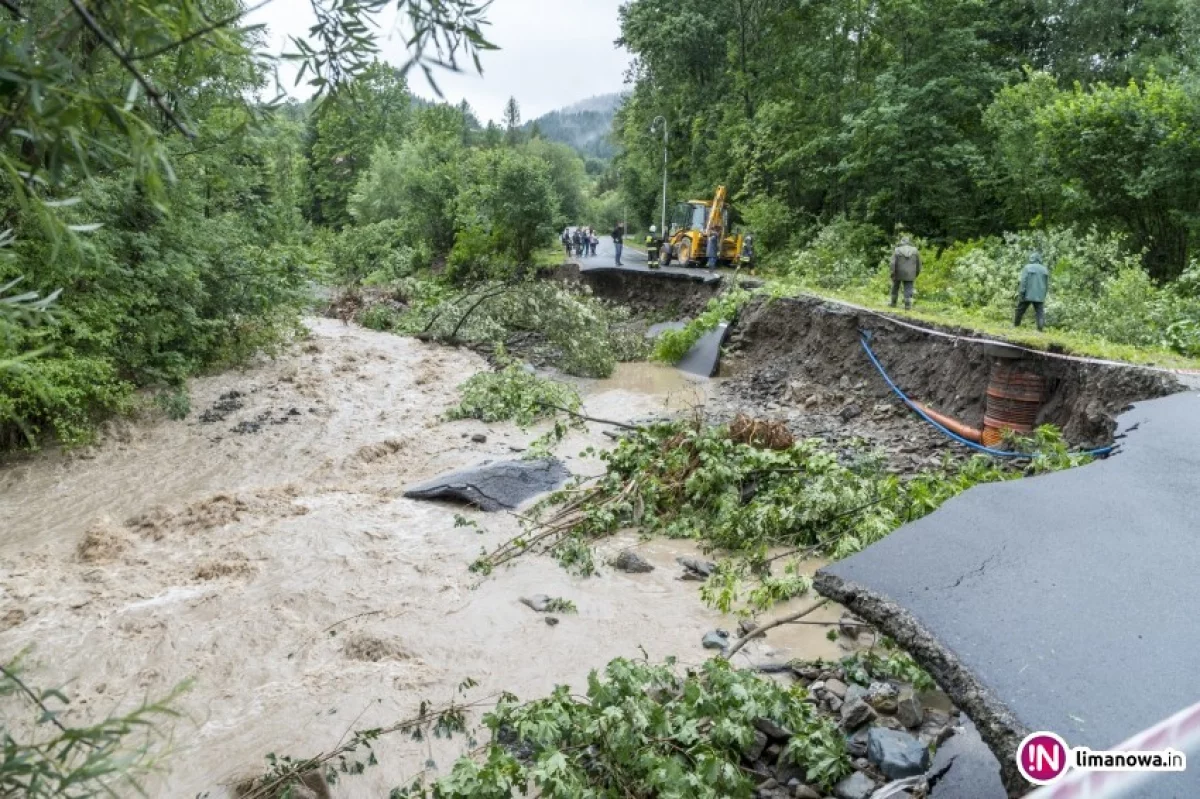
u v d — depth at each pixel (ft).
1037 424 35.68
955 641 12.17
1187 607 12.84
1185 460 20.10
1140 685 11.00
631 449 34.91
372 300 91.71
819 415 47.01
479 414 47.50
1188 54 68.69
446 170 118.83
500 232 101.50
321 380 53.36
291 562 26.30
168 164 3.97
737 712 14.98
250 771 15.90
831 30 100.12
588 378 61.77
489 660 20.74
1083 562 14.43
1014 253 56.85
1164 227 58.85
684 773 13.42
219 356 53.36
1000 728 10.62
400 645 21.25
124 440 40.09
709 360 62.23
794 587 22.58
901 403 44.55
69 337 37.47
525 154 119.55
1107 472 19.20
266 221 56.65
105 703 18.38
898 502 26.86
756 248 89.40
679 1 122.42
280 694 18.92
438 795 13.35
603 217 204.03
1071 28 95.40
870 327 50.65
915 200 85.71
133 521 30.53
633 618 23.30
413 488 34.14
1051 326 44.45
